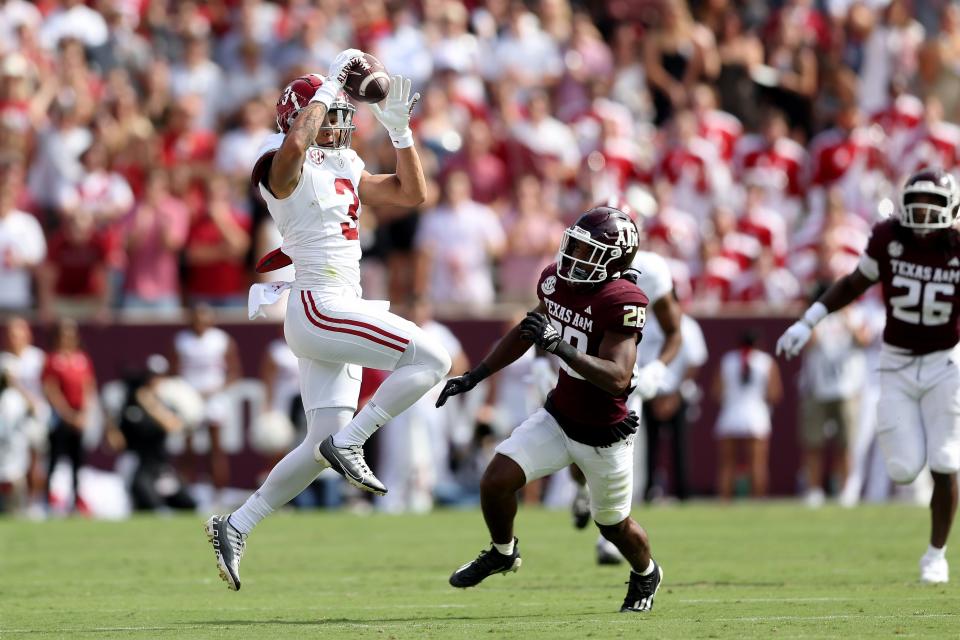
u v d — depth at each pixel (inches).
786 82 2236.7
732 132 2106.3
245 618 822.5
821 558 1159.6
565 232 781.3
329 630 757.3
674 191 2049.7
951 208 944.3
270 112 2064.5
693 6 2372.0
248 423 1809.8
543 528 1454.2
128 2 2249.0
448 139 2057.1
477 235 1931.6
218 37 2250.2
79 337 1800.0
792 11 2322.8
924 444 973.8
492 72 2241.6
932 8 2383.1
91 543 1339.8
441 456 1809.8
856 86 2273.6
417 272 1919.3
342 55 826.2
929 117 2081.7
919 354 970.1
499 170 2039.9
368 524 1526.8
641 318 775.7
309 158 829.8
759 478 1855.3
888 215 991.6
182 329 1806.1
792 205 2092.8
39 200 2014.0
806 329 1007.6
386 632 745.6
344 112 837.2
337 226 830.5
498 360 813.2
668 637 712.4
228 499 1800.0
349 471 814.5
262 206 1926.7
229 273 1905.8
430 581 1031.0
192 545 1318.9
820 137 2082.9
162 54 2279.8
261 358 1815.9
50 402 1727.4
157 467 1753.2
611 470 791.1
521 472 794.2
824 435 1834.4
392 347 820.0
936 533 973.2
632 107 2203.5
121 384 1791.3
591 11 2413.9
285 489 834.8
